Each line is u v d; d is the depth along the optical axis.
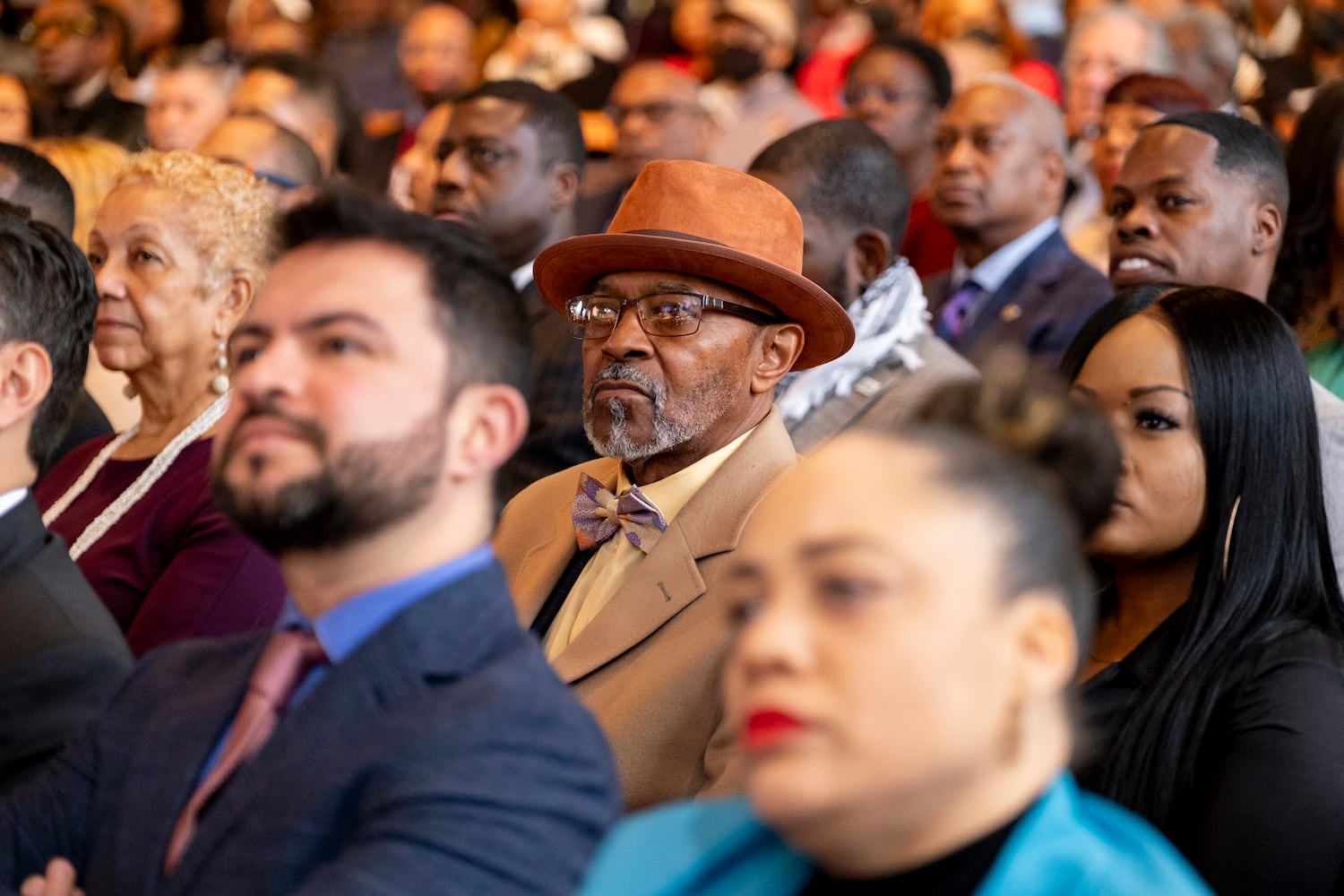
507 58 14.53
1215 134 6.56
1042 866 2.21
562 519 5.16
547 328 7.65
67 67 12.52
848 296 7.07
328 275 2.96
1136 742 3.90
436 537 2.97
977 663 2.12
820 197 6.96
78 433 6.61
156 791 2.99
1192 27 10.97
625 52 16.05
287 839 2.71
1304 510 4.07
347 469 2.85
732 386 4.86
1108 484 2.40
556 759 2.77
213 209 5.68
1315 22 11.06
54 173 7.03
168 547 5.32
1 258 4.19
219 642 3.31
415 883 2.59
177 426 5.70
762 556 2.21
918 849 2.23
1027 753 2.21
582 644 4.58
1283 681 3.82
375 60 14.95
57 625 3.84
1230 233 6.54
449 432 2.96
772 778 2.12
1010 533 2.17
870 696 2.10
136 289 5.59
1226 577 4.01
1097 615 4.30
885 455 2.23
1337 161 6.71
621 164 11.15
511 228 8.76
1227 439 4.02
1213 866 3.68
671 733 4.33
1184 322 4.10
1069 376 4.30
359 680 2.84
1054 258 8.30
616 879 2.57
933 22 13.32
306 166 8.12
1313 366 6.55
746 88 12.70
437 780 2.67
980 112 8.36
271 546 2.94
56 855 3.14
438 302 2.96
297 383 2.88
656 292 4.85
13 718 3.69
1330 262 6.80
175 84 11.43
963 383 2.50
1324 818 3.66
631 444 4.83
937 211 8.53
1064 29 13.80
